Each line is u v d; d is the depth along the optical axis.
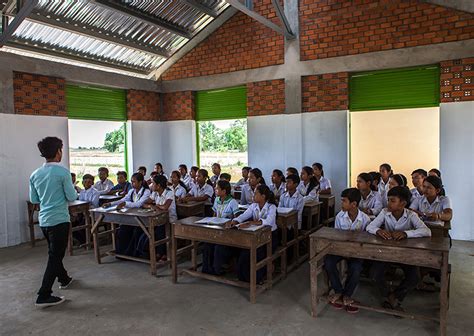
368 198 4.01
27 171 5.46
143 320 2.95
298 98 6.23
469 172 5.07
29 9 4.34
